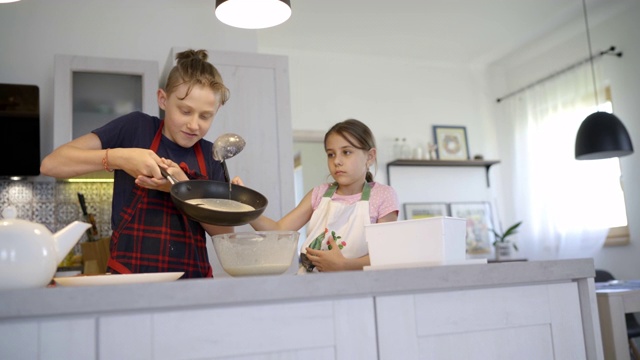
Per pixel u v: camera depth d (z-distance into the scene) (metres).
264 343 0.86
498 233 5.04
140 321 0.80
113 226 1.45
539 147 4.79
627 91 4.08
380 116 4.89
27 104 2.92
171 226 1.44
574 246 4.42
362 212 1.70
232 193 1.36
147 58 3.44
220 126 2.98
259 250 1.13
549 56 4.88
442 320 0.99
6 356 0.73
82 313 0.77
